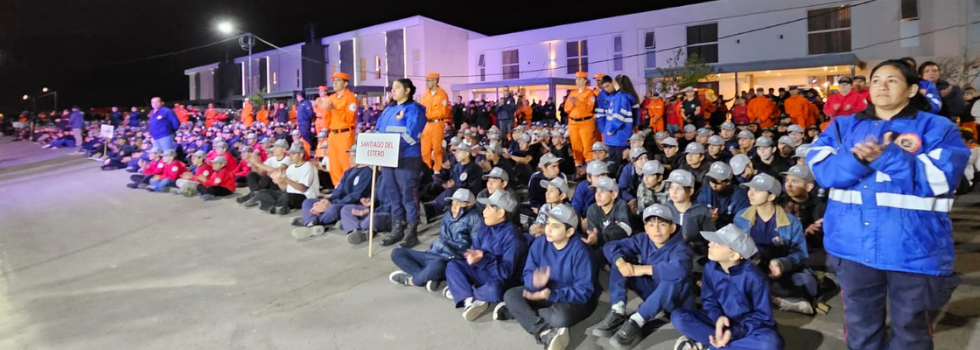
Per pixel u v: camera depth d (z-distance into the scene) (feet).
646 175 17.60
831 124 8.76
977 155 22.65
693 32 68.54
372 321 13.50
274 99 101.55
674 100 40.32
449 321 13.34
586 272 12.39
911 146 7.63
